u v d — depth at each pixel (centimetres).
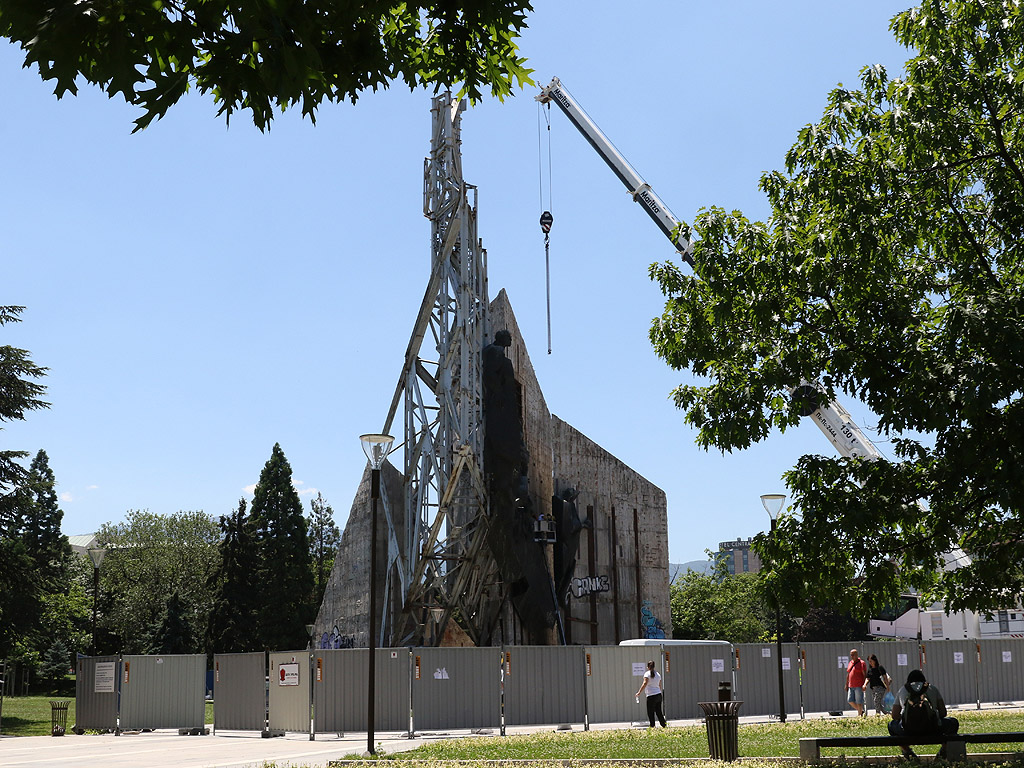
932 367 1344
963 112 1490
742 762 1675
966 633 6153
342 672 2792
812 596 1539
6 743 2791
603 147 6719
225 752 2303
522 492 4897
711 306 1546
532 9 667
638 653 3055
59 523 10912
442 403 5059
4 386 4588
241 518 8412
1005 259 1556
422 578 4884
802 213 1535
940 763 1561
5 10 470
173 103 513
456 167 5250
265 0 514
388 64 645
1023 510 1329
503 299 5675
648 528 6544
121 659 3180
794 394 1515
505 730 2780
